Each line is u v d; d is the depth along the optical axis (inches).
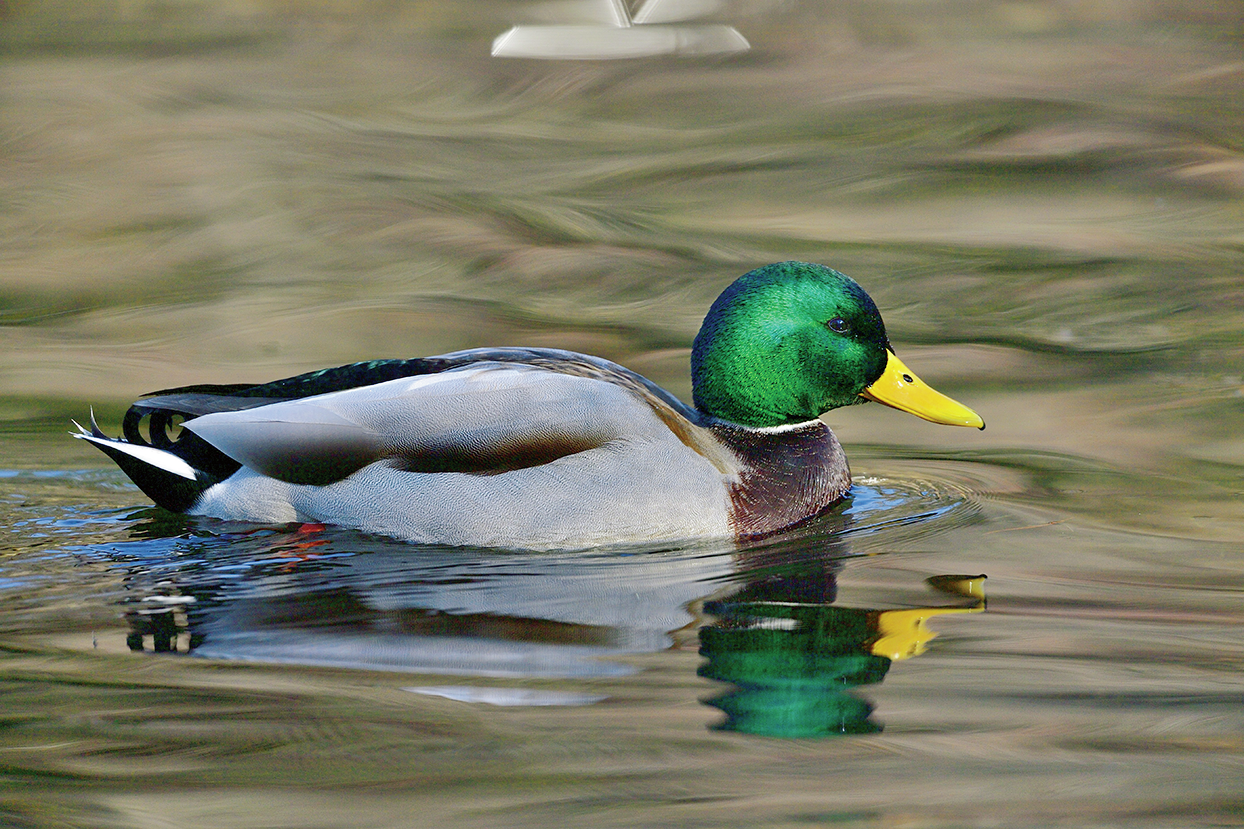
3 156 923.4
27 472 477.1
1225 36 1186.6
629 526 408.8
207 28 1266.0
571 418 411.5
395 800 273.6
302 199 839.7
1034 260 745.0
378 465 418.0
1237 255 745.6
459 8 1315.2
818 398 444.8
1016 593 375.2
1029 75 1094.4
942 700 313.4
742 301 445.1
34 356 609.0
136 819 268.7
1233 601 367.2
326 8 1307.8
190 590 377.7
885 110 1021.8
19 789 277.6
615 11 921.5
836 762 287.0
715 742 294.8
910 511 446.0
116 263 745.6
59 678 324.2
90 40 1229.7
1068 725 301.6
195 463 434.9
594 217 821.2
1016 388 574.6
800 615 361.7
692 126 1010.1
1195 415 536.4
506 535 409.4
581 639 345.4
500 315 666.2
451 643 343.3
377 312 666.8
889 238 786.8
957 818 266.4
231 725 301.6
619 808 270.4
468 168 914.7
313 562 398.6
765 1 1263.5
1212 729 299.1
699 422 451.5
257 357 607.5
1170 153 910.4
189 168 897.5
